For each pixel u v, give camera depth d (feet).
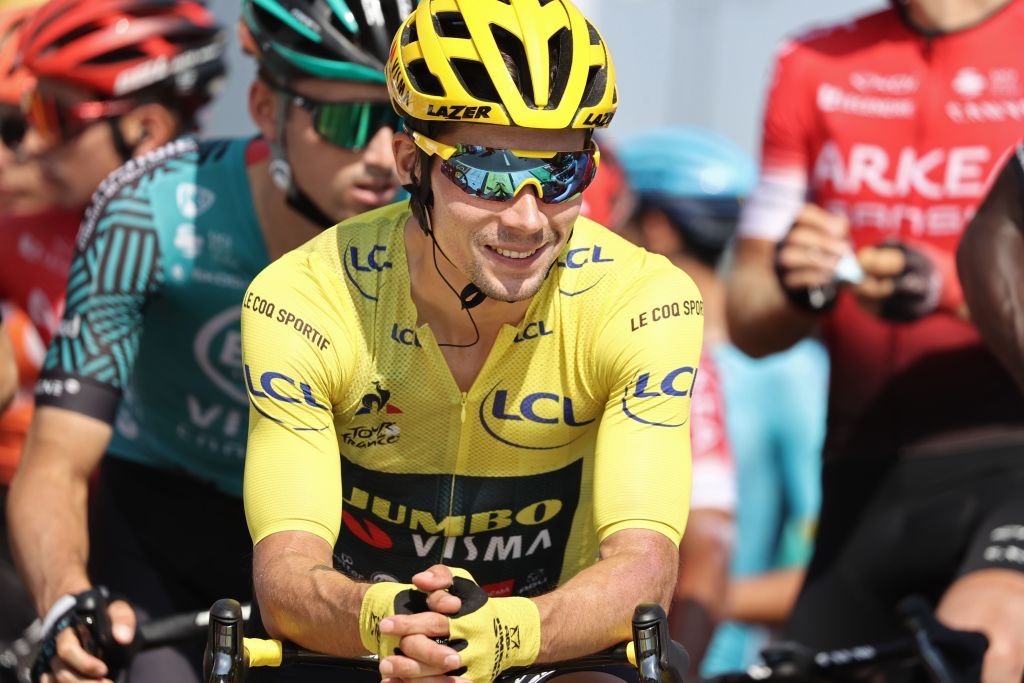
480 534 26.63
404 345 24.98
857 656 31.99
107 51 45.29
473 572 27.12
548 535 26.89
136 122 46.09
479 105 22.30
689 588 44.16
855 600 42.27
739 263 45.55
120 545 36.73
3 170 46.44
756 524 61.31
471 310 24.56
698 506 44.80
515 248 22.90
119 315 33.60
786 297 42.63
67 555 30.32
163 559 36.76
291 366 24.18
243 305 24.94
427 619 20.48
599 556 25.48
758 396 60.85
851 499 42.88
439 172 23.16
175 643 28.73
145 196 34.30
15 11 52.42
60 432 32.30
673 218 54.39
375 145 31.35
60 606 27.94
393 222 25.30
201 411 35.58
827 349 43.68
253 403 24.38
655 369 24.44
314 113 31.30
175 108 46.65
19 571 31.09
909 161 42.14
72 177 46.21
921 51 42.22
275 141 32.65
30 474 31.76
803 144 44.09
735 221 54.75
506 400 25.32
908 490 41.57
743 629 56.34
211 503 36.45
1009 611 34.01
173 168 34.76
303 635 22.36
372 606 21.17
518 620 21.25
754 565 61.57
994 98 41.45
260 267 34.40
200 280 34.35
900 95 42.27
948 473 41.04
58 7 45.80
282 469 23.80
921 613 31.22
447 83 22.56
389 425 25.54
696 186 54.29
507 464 25.99
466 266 23.22
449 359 25.17
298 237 33.91
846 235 42.09
